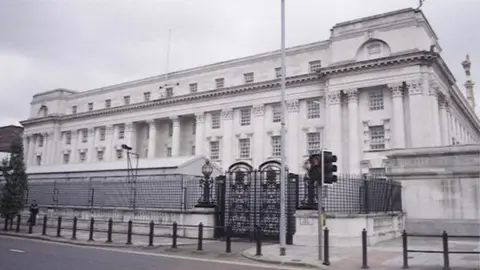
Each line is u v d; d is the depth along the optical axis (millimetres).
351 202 20578
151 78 66688
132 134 67375
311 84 49875
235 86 55250
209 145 58000
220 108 57375
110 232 20609
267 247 18312
